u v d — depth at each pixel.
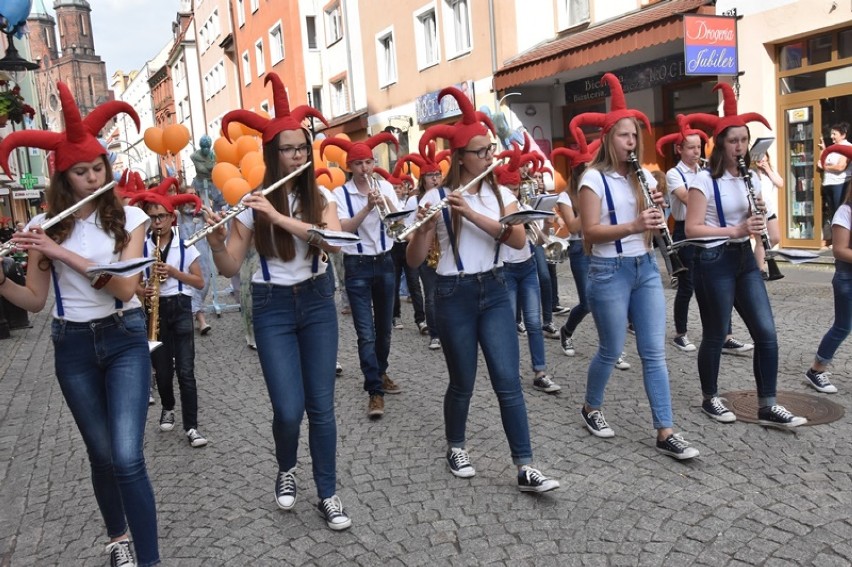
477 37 16.67
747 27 10.82
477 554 3.18
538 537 3.29
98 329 2.98
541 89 16.14
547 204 5.27
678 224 6.13
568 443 4.34
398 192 8.08
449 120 18.36
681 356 6.08
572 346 6.48
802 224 10.81
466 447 4.40
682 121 5.77
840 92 9.90
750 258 4.24
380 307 5.43
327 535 3.46
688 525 3.27
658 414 4.02
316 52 27.48
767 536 3.13
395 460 4.30
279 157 3.39
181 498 4.02
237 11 34.38
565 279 10.95
